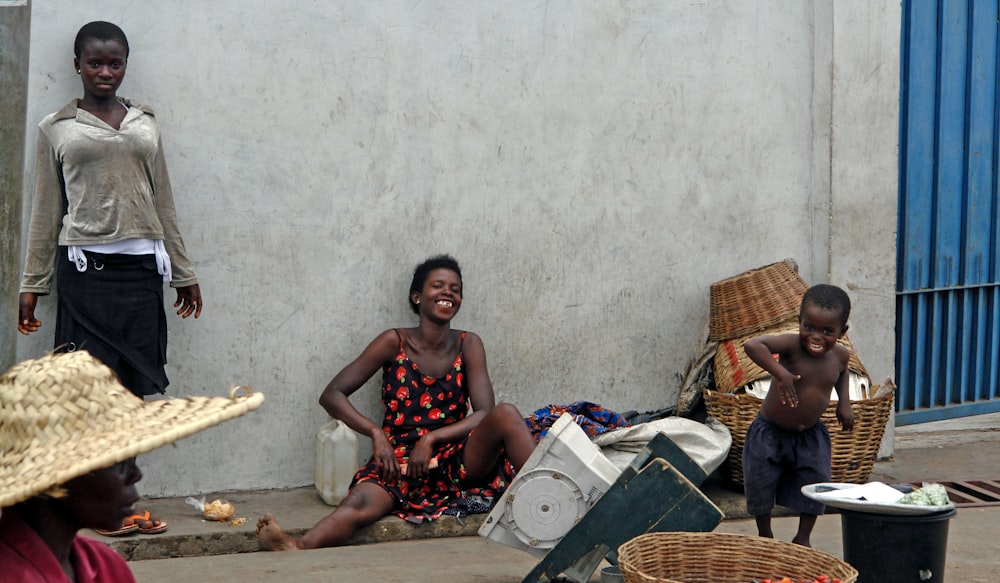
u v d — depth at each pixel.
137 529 4.65
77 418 1.90
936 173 6.48
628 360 5.89
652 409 5.95
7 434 1.88
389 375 5.14
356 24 5.33
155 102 5.07
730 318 5.58
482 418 4.96
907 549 3.58
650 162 5.84
